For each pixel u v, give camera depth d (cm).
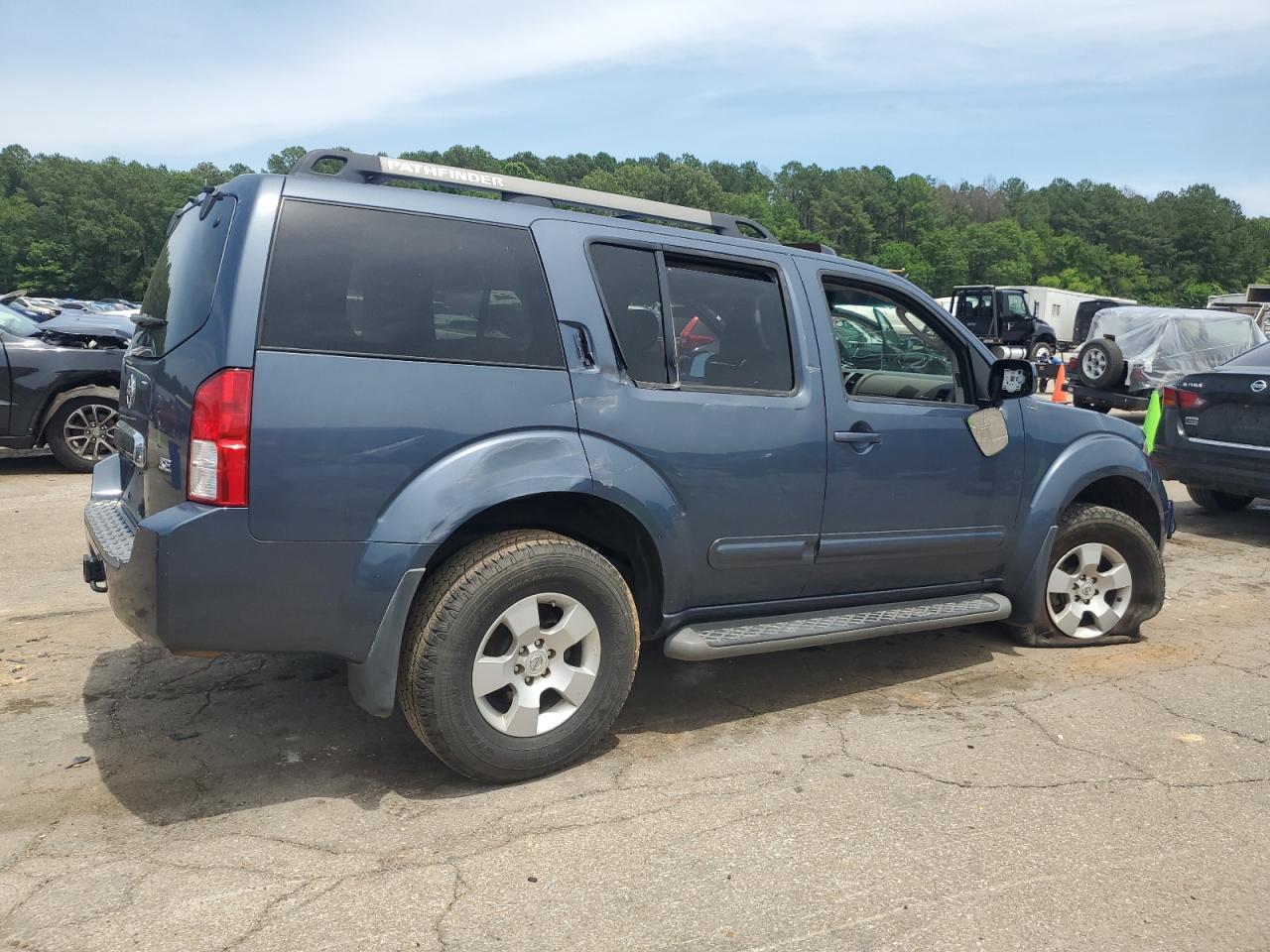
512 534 324
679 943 243
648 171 13825
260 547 284
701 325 364
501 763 318
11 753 343
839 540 393
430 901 258
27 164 13925
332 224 301
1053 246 12925
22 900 255
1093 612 488
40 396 866
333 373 291
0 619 490
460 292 315
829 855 285
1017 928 252
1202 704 414
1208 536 777
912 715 397
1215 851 293
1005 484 441
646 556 355
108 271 11244
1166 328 1399
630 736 371
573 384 329
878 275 417
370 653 302
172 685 407
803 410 378
